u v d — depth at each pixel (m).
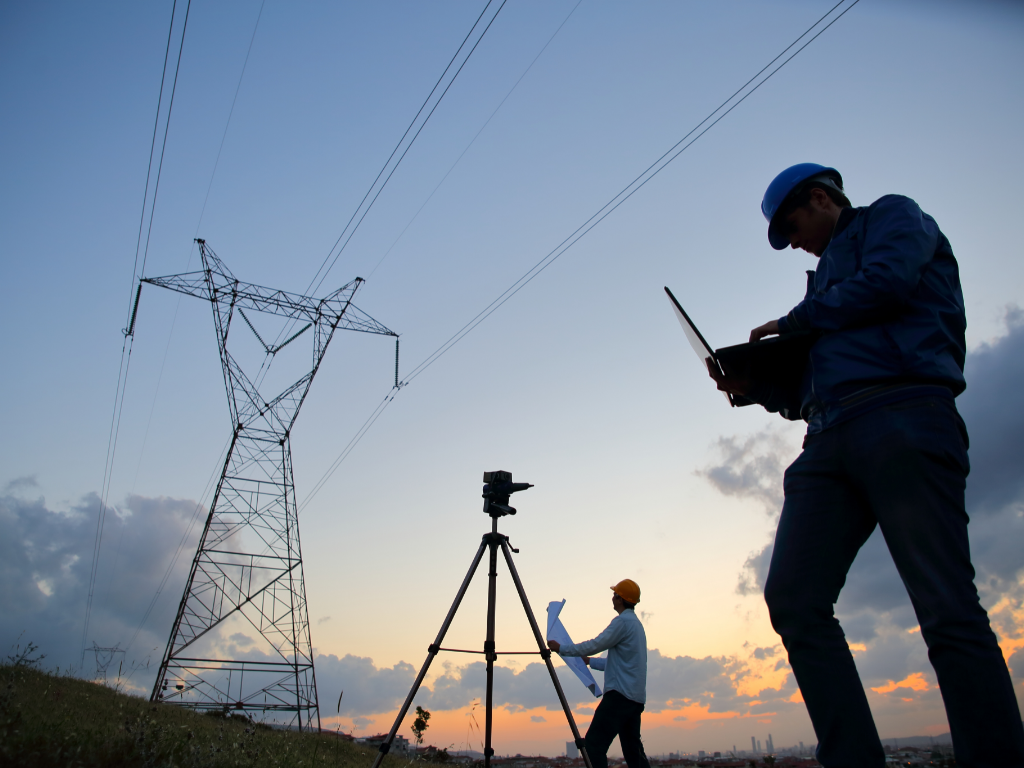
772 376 2.65
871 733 2.03
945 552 1.85
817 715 2.10
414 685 4.62
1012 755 1.67
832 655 2.12
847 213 2.53
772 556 2.34
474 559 5.38
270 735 7.33
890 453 1.95
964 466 1.96
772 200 2.81
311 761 4.95
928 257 2.13
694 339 2.85
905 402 2.00
